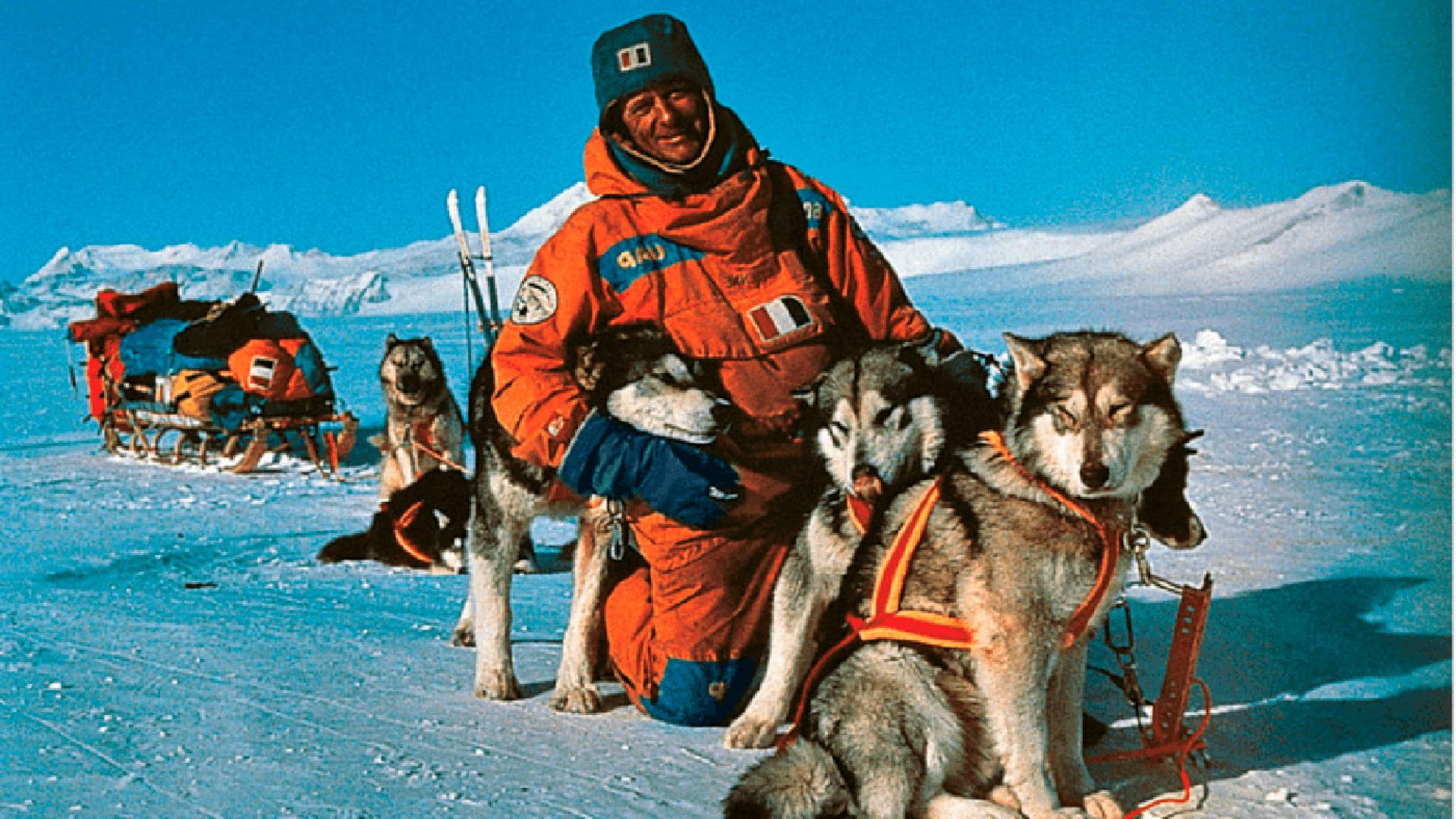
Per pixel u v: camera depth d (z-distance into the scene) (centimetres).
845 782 319
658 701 433
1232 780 354
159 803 350
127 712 441
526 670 508
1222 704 431
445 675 498
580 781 367
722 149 435
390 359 992
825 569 401
